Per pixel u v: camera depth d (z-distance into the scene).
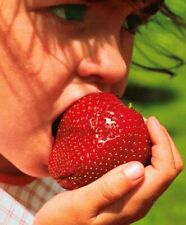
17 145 0.37
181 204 0.82
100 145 0.33
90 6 0.35
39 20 0.35
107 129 0.33
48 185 0.44
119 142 0.33
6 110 0.36
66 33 0.35
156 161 0.34
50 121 0.36
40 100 0.36
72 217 0.35
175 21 0.48
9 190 0.42
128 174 0.32
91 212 0.34
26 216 0.42
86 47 0.35
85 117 0.34
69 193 0.35
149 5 0.38
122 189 0.33
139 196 0.34
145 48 0.89
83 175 0.34
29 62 0.35
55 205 0.36
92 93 0.35
